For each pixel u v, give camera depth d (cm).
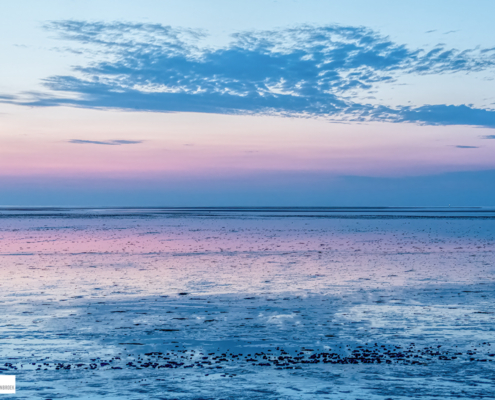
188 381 1152
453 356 1345
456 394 1070
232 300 2106
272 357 1344
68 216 13362
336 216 14525
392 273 2912
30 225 8538
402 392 1082
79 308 1938
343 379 1166
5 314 1827
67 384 1127
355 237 5884
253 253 4056
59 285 2469
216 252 4138
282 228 7850
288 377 1181
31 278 2692
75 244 4881
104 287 2414
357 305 2000
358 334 1566
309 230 7300
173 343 1470
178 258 3681
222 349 1416
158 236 6006
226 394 1070
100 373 1207
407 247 4612
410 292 2292
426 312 1872
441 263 3397
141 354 1367
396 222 10238
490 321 1730
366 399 1040
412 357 1340
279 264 3328
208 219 11850
